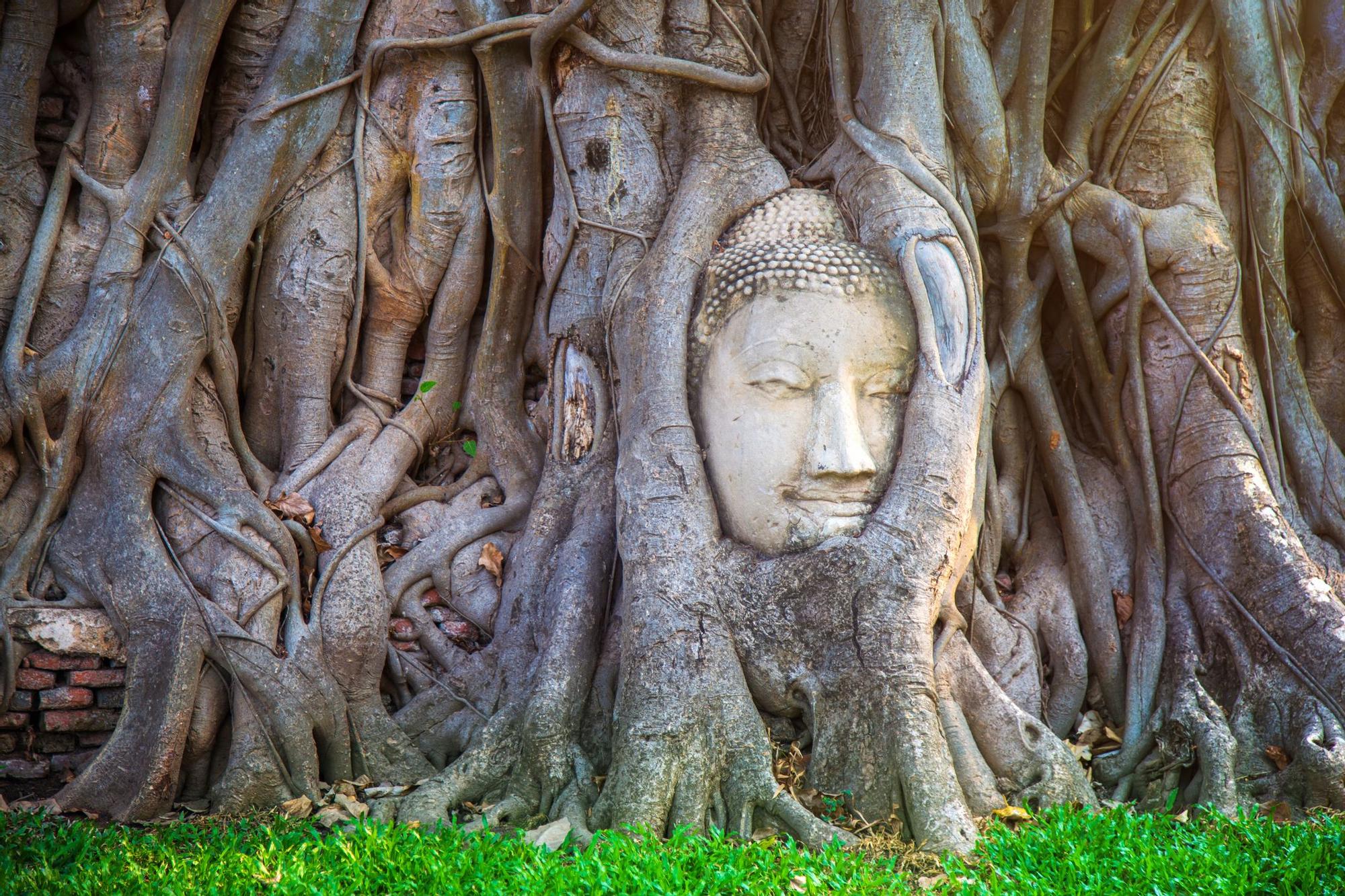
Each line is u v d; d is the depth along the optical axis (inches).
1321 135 257.1
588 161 245.8
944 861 177.3
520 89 251.8
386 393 258.7
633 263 238.8
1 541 223.3
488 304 258.8
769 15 259.9
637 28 246.4
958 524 213.6
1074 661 237.9
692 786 195.0
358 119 252.8
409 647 239.8
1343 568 234.4
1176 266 245.1
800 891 160.1
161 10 248.5
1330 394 256.8
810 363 216.2
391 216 258.7
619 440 229.3
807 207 237.1
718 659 204.8
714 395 223.0
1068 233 249.8
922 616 206.4
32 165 241.1
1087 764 225.6
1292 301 260.8
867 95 238.8
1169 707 223.6
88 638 219.5
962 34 244.2
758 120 255.3
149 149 242.4
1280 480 240.8
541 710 210.7
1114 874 164.9
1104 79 251.3
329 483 241.8
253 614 219.9
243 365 251.3
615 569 232.1
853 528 213.6
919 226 225.0
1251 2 247.8
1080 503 247.4
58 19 245.4
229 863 170.4
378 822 194.2
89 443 230.7
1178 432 241.0
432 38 251.8
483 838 179.5
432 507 251.8
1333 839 172.1
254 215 243.4
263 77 251.4
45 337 234.5
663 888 158.4
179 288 235.6
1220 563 231.1
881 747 198.7
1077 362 257.8
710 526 216.7
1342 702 209.3
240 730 213.5
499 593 243.3
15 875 165.8
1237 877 161.5
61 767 218.4
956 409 217.3
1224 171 256.5
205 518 226.7
